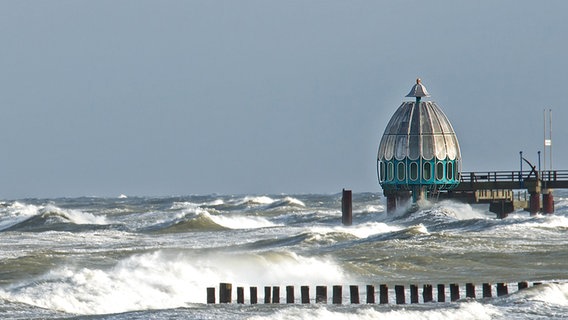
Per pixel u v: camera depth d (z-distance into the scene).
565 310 112.62
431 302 120.12
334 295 121.00
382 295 121.75
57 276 136.38
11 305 117.19
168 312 109.50
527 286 127.06
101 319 107.06
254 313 108.69
